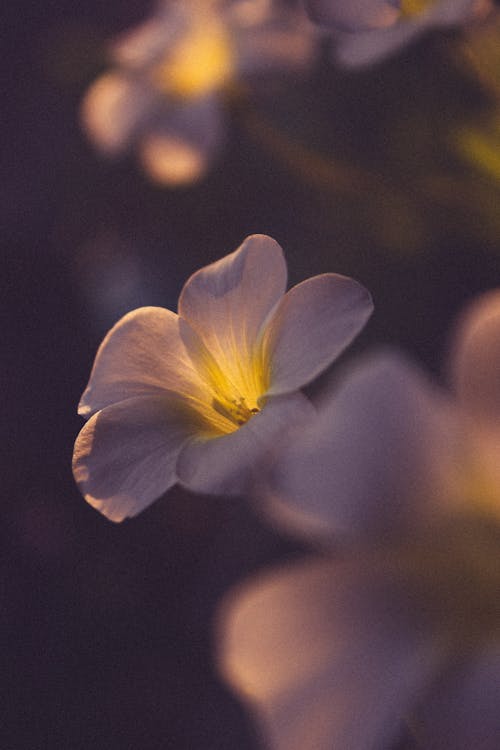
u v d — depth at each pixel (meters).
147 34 0.30
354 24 0.22
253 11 0.28
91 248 0.43
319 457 0.16
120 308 0.41
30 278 0.44
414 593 0.16
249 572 0.32
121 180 0.41
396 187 0.28
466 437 0.16
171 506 0.37
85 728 0.34
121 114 0.31
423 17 0.22
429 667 0.16
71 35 0.45
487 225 0.26
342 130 0.29
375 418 0.16
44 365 0.43
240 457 0.17
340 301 0.18
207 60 0.29
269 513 0.16
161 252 0.39
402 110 0.28
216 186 0.36
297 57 0.29
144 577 0.36
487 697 0.16
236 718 0.31
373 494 0.16
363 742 0.16
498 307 0.16
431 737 0.16
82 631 0.36
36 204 0.44
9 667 0.36
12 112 0.46
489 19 0.23
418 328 0.30
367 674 0.16
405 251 0.30
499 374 0.16
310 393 0.30
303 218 0.34
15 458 0.41
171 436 0.18
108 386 0.18
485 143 0.24
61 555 0.38
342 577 0.16
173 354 0.18
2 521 0.39
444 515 0.16
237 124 0.33
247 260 0.18
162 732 0.32
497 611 0.16
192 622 0.34
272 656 0.16
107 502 0.18
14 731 0.34
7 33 0.48
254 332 0.18
